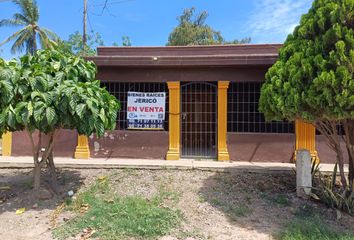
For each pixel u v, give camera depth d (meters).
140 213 5.48
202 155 9.47
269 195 6.59
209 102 9.60
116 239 4.72
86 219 5.33
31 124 5.62
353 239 4.85
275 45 10.41
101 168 7.96
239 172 7.78
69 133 9.49
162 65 9.05
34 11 27.25
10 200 6.28
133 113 9.52
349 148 6.54
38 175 6.54
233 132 9.30
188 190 6.72
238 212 5.82
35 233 5.03
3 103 5.61
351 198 5.94
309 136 8.96
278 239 4.88
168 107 9.56
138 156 9.45
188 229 5.13
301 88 5.71
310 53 5.82
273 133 9.18
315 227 5.18
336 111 5.28
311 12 6.23
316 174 7.34
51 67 6.15
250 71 9.13
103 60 9.06
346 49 5.34
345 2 5.45
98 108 5.93
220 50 10.70
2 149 9.54
